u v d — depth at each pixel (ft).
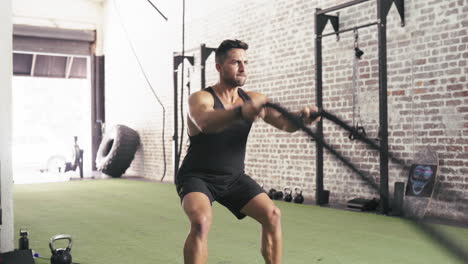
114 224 15.88
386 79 16.80
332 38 19.99
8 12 11.88
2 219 11.49
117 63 41.70
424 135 16.56
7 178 11.61
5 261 10.10
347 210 18.04
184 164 7.20
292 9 21.97
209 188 7.00
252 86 24.53
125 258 11.14
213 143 6.93
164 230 14.76
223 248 12.14
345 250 11.74
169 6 32.76
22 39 42.32
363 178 3.47
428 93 16.42
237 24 25.58
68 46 44.11
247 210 7.13
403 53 17.22
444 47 15.88
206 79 28.53
